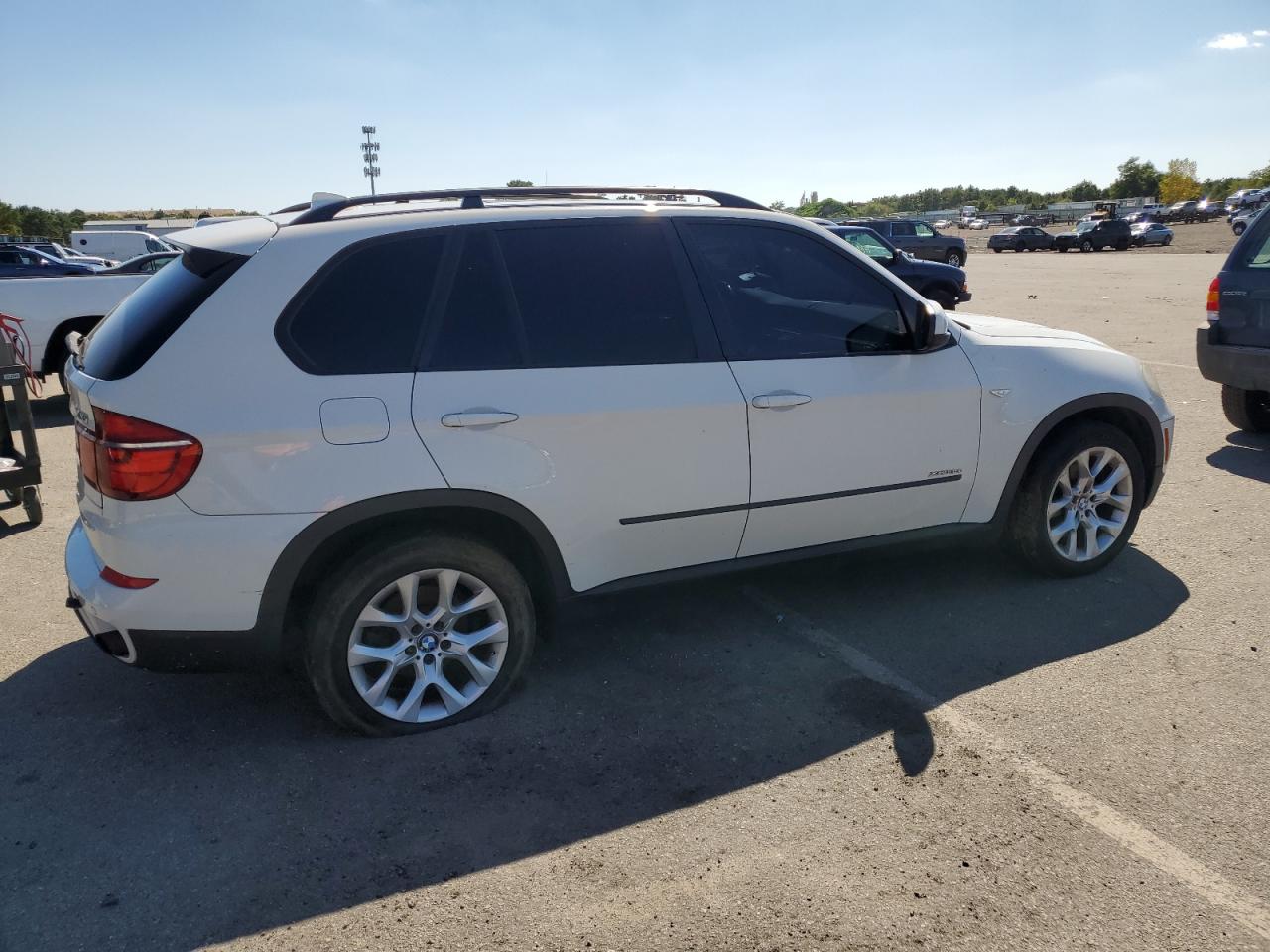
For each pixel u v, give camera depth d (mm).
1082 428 4340
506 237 3400
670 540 3609
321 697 3180
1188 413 8109
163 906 2523
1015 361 4180
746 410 3580
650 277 3576
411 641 3268
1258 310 6609
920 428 3949
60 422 9094
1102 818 2826
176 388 2922
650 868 2660
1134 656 3787
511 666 3439
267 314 3049
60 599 4602
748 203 4070
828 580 4629
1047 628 4051
